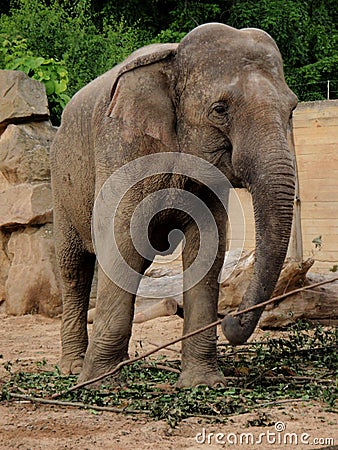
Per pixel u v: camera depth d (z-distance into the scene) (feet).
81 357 31.40
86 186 28.66
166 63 26.21
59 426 22.41
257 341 36.96
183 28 87.92
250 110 24.73
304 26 86.94
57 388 26.91
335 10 93.50
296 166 53.72
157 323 42.14
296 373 28.96
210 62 25.41
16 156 48.44
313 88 85.66
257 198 24.34
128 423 22.79
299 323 35.53
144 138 25.98
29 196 48.03
